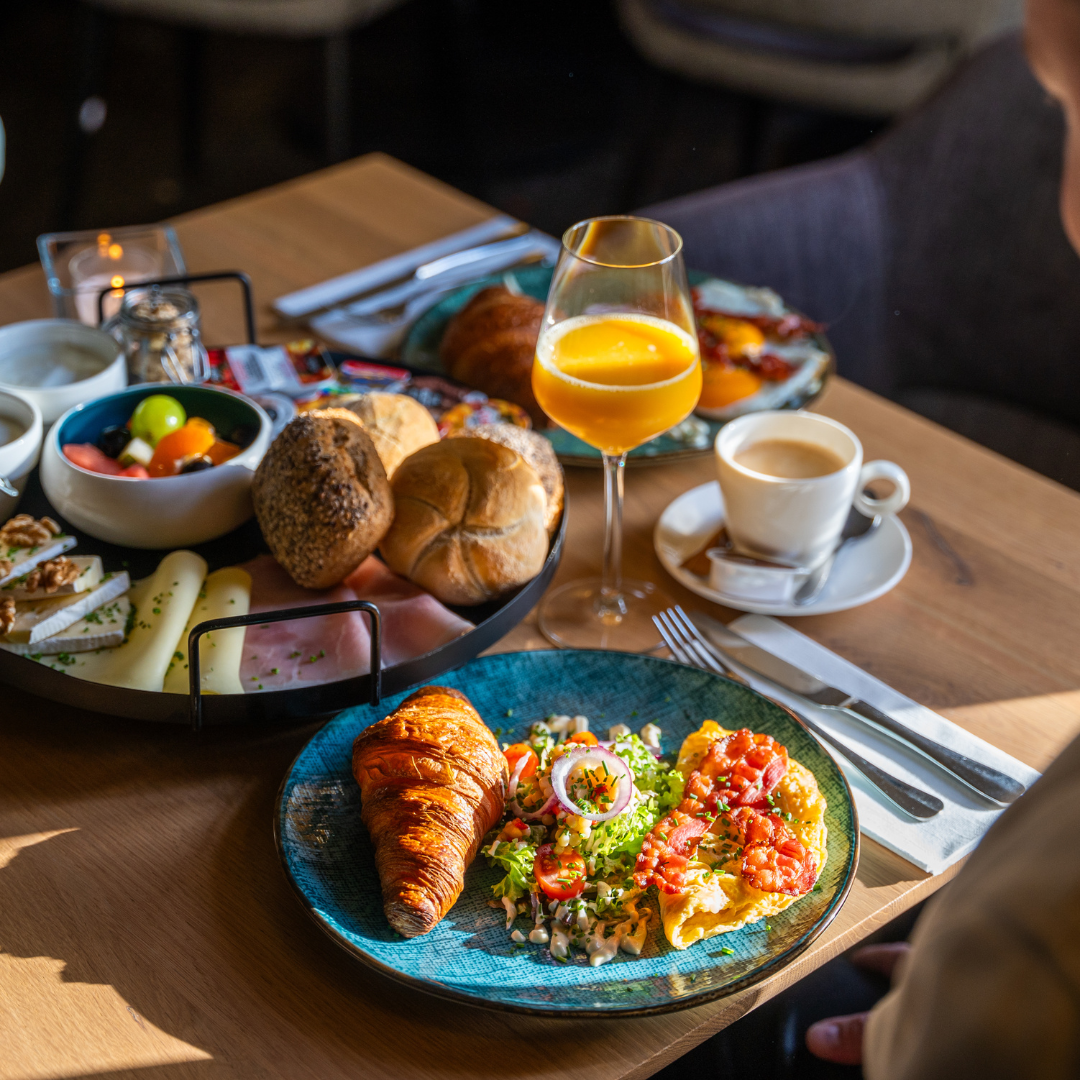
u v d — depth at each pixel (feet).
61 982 2.09
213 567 2.96
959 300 5.56
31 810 2.46
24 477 3.05
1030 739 2.68
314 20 9.46
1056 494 3.59
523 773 2.39
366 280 4.61
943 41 8.28
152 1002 2.06
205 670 2.53
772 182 5.44
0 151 4.11
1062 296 5.26
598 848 2.21
